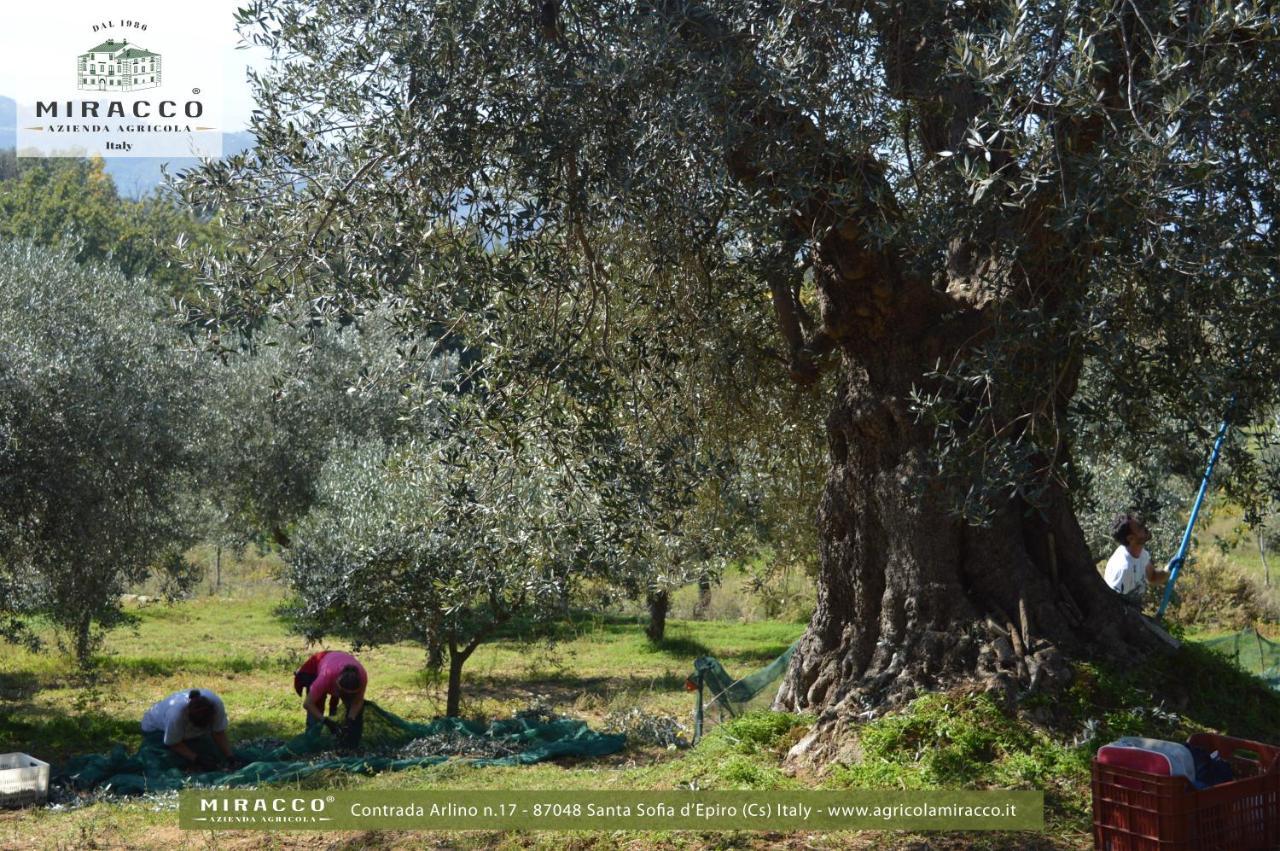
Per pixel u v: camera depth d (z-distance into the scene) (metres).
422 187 6.01
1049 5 5.56
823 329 7.51
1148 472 6.27
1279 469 6.71
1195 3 5.61
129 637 20.58
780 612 23.27
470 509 7.14
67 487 12.01
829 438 7.77
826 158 6.39
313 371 21.69
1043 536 7.28
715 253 7.62
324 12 6.18
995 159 6.44
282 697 15.15
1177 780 4.76
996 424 6.23
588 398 6.38
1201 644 7.84
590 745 10.34
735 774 6.57
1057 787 5.94
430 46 5.75
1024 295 6.48
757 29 6.16
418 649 20.08
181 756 9.85
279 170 5.99
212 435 21.02
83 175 49.78
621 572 11.74
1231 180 5.22
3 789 8.32
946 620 7.05
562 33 6.20
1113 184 4.86
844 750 6.58
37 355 11.99
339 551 14.26
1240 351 5.38
